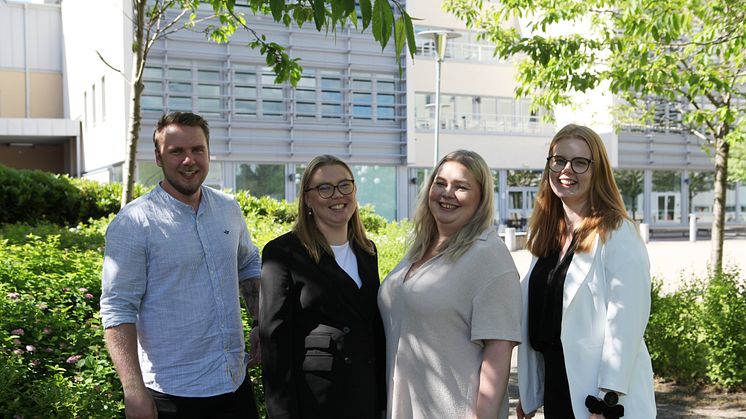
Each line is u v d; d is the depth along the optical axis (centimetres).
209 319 327
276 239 340
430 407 305
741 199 4166
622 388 286
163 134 324
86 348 455
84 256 706
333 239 346
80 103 3341
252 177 2719
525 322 330
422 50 3241
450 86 3297
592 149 315
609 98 2259
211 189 349
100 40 2847
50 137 3444
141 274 316
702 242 2944
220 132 2638
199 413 325
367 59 2858
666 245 2773
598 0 847
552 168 322
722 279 764
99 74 2867
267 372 324
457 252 305
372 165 2953
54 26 3834
